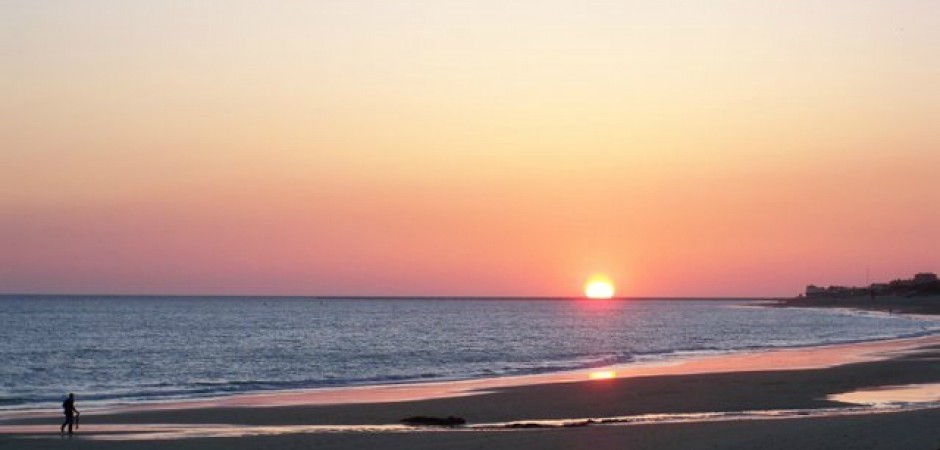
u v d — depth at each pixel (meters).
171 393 53.84
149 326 156.00
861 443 26.20
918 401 43.00
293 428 35.09
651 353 91.94
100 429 35.22
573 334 138.50
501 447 27.53
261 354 93.62
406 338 126.06
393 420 38.06
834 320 192.12
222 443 29.45
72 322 168.88
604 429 30.89
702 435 28.53
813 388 49.25
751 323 181.75
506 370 70.56
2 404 47.97
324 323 177.62
